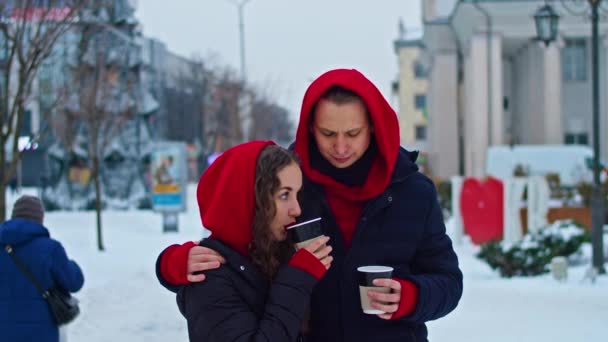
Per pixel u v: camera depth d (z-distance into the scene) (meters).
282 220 2.58
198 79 55.59
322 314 2.84
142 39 28.28
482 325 8.09
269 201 2.51
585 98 41.97
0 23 9.12
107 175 30.83
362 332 2.79
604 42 38.88
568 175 30.78
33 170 60.06
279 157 2.54
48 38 9.78
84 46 14.45
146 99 30.50
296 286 2.47
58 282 4.98
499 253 12.52
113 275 12.71
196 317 2.50
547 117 38.34
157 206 22.67
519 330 7.82
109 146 28.42
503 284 11.13
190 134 56.25
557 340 7.32
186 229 23.86
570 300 9.58
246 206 2.54
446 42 44.88
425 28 45.16
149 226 24.23
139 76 25.70
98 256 15.99
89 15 13.64
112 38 20.84
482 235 17.56
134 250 17.39
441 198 28.98
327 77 2.79
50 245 4.97
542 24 15.41
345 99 2.70
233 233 2.57
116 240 19.91
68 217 26.25
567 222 14.78
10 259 4.90
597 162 12.45
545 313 8.72
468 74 41.50
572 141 42.22
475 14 38.12
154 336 7.94
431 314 2.71
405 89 64.06
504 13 37.97
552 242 13.71
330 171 2.89
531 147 32.41
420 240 2.88
